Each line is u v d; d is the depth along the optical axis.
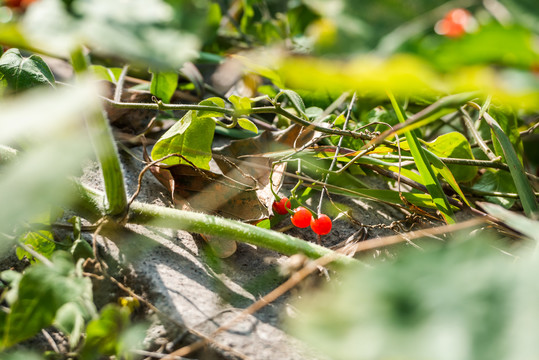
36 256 0.41
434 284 0.18
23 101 0.27
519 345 0.16
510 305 0.18
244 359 0.41
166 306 0.42
